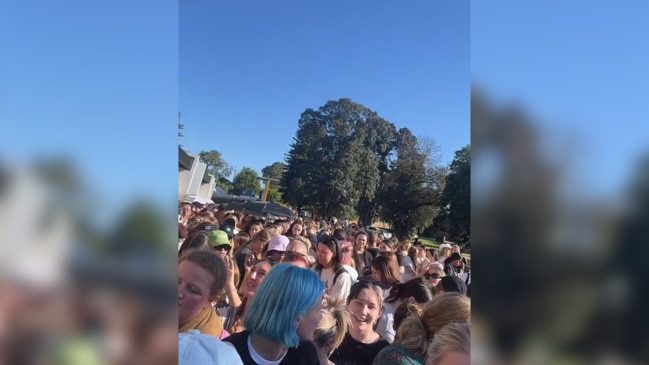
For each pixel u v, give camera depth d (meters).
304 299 1.45
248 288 1.50
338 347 1.50
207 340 1.32
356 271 1.55
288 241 1.53
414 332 1.34
